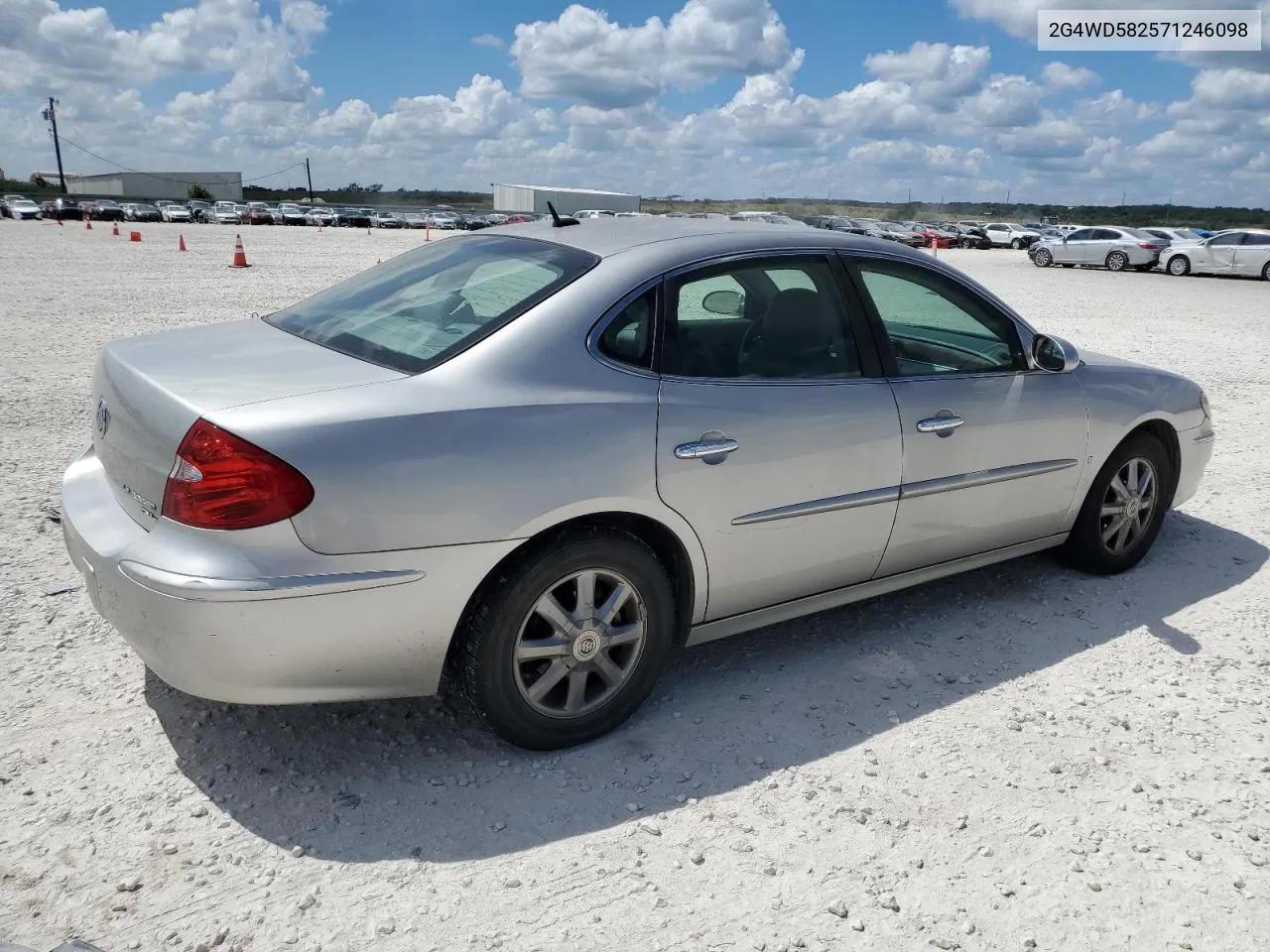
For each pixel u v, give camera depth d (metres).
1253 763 3.19
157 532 2.66
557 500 2.85
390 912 2.39
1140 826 2.85
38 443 6.32
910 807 2.89
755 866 2.62
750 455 3.23
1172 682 3.71
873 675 3.70
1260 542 5.30
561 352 2.96
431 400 2.75
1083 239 33.75
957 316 3.93
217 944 2.27
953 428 3.78
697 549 3.21
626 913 2.43
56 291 15.45
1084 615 4.29
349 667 2.72
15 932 2.28
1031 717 3.43
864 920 2.44
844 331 3.59
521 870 2.57
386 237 44.38
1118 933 2.43
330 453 2.57
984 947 2.37
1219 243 30.34
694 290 3.25
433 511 2.68
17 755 2.96
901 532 3.74
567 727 3.09
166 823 2.69
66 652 3.59
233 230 49.78
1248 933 2.45
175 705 3.27
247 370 2.89
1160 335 14.45
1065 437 4.20
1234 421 8.36
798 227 3.68
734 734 3.26
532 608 2.92
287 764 2.98
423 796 2.86
